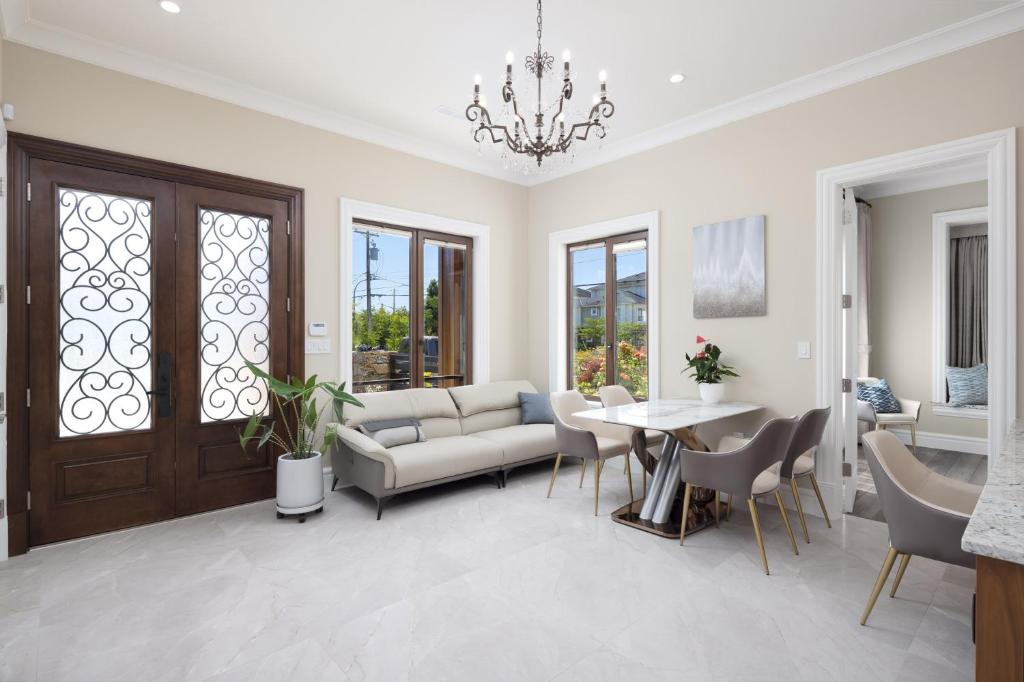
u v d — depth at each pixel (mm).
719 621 2186
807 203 3527
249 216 3736
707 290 4047
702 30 2922
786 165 3627
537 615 2232
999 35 2801
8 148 2842
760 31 2932
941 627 2139
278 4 2715
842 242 3504
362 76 3486
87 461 3123
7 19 2711
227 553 2875
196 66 3363
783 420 2658
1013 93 2766
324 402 4031
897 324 5719
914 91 3082
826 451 3471
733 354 3916
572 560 2781
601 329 5102
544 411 4863
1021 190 2750
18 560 2789
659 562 2758
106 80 3164
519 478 4445
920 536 1955
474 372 5230
